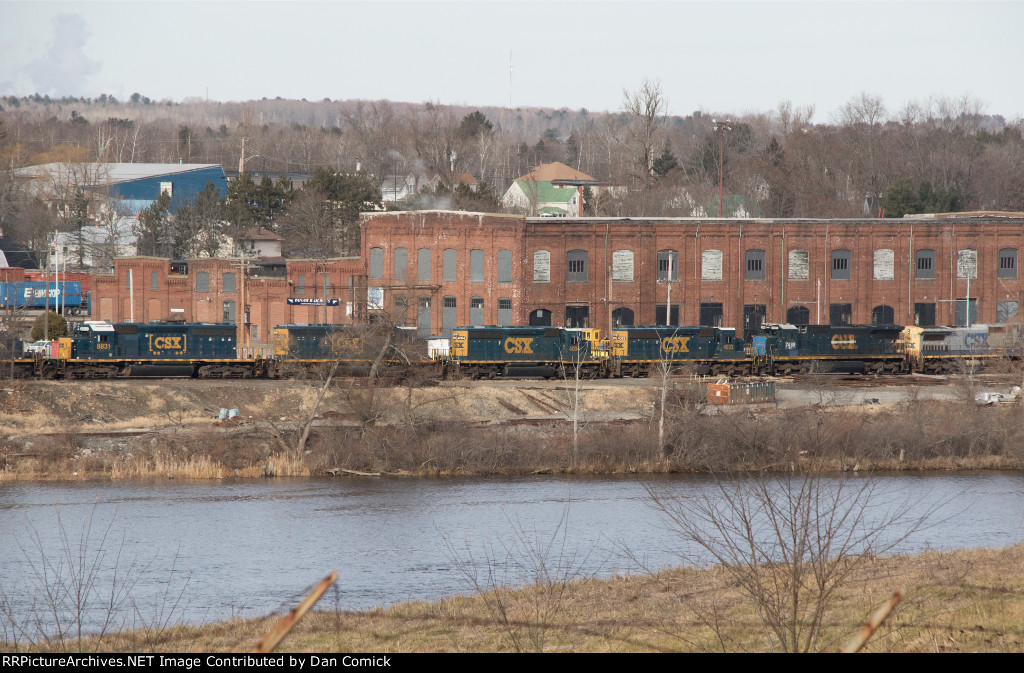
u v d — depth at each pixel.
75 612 126.81
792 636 87.19
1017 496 196.75
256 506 195.25
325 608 125.12
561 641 98.94
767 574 123.00
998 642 88.94
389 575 146.12
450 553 158.12
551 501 199.75
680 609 110.44
